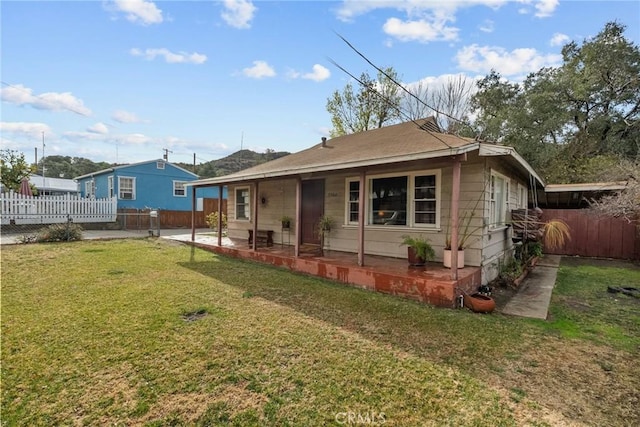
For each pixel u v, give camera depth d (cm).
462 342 358
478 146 515
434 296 498
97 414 231
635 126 1695
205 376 279
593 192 1104
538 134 1728
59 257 816
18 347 328
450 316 443
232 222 1227
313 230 920
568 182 1584
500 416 232
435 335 376
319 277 664
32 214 1409
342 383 271
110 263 761
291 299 508
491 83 2186
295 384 270
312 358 314
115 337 354
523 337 378
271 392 258
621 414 237
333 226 856
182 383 269
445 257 612
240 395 254
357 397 253
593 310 495
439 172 662
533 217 795
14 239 1092
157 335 361
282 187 1011
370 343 350
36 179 2783
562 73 1809
